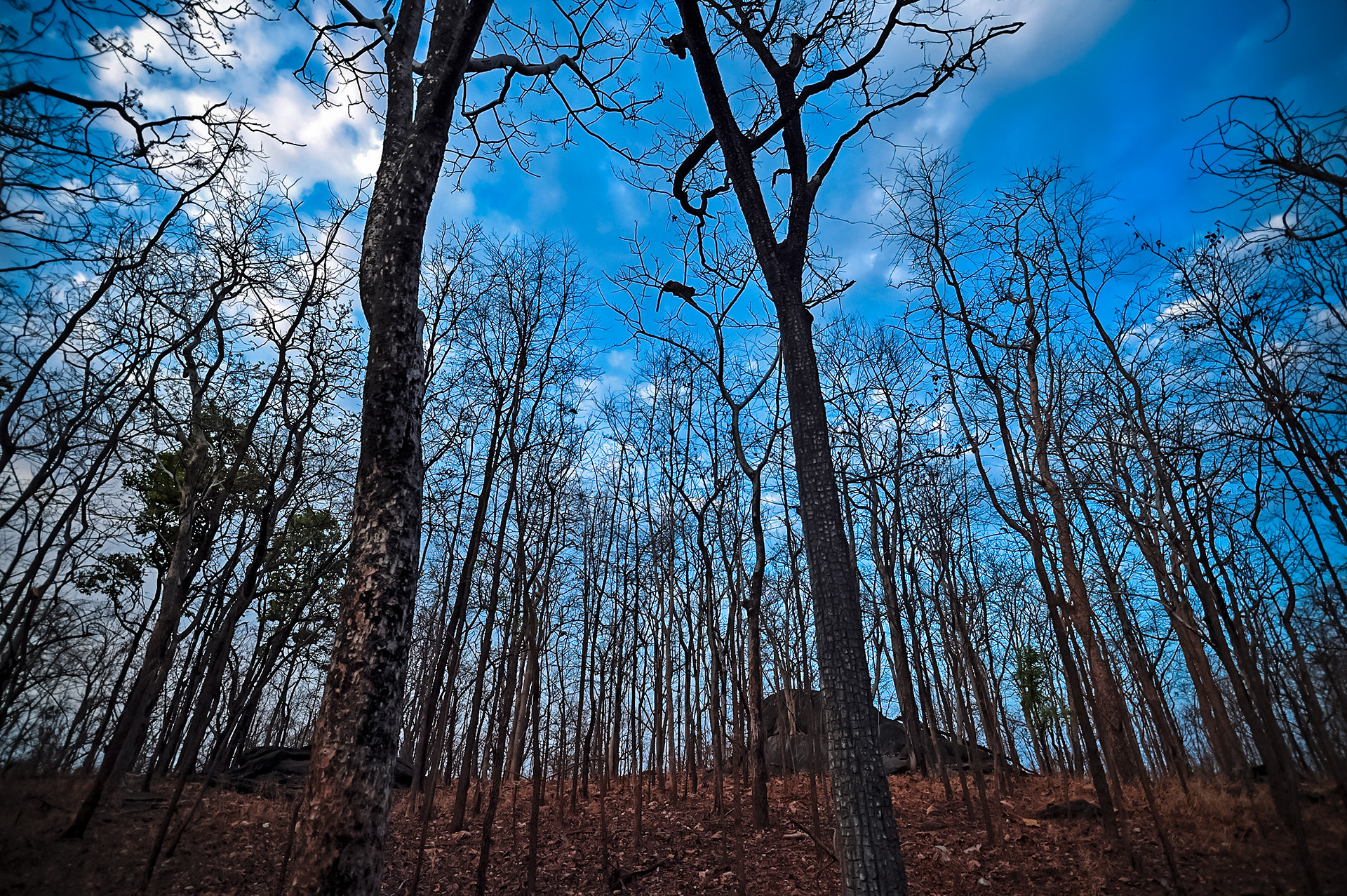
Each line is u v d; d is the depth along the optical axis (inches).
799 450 252.7
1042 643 805.2
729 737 743.1
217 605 649.6
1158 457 449.1
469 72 311.1
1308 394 315.6
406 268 244.4
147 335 447.8
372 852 179.8
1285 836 289.1
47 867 322.7
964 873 346.9
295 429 475.5
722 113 297.0
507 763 887.7
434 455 576.1
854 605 228.2
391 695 196.9
